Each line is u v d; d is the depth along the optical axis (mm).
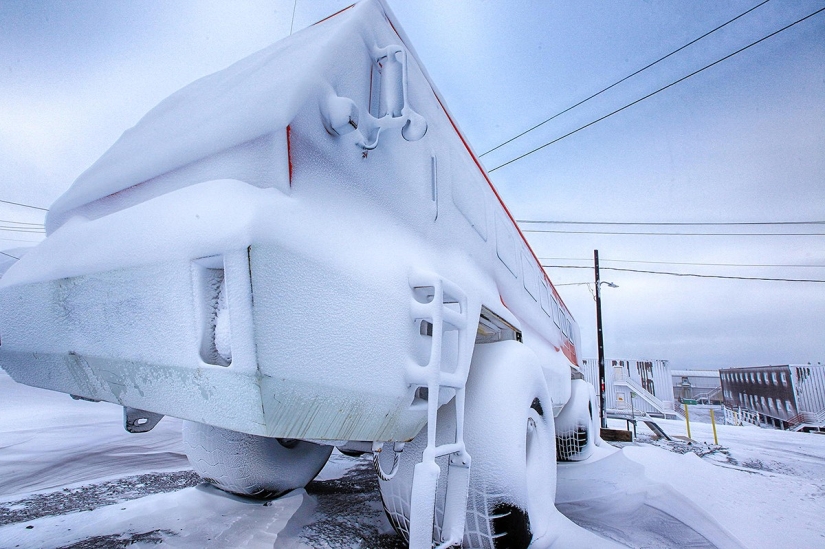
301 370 955
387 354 1283
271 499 2773
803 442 11336
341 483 3650
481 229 2477
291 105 1103
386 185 1509
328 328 1057
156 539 2154
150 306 1057
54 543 2111
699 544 2832
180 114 1660
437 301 1393
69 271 1266
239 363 866
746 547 2861
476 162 2674
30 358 1474
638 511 3479
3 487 3410
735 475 5445
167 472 4094
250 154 1110
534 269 4180
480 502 1846
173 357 1006
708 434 12883
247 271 855
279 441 2797
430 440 1373
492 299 2268
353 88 1354
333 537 2289
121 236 1183
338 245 1157
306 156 1140
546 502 2248
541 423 2412
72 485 3496
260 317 857
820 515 3721
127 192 1399
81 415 7855
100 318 1185
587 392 5488
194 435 2713
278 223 958
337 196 1245
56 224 1697
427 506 1283
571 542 2262
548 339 4293
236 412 948
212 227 948
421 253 1640
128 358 1130
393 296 1346
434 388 1347
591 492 3973
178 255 988
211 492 2779
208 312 984
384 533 2396
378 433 1369
